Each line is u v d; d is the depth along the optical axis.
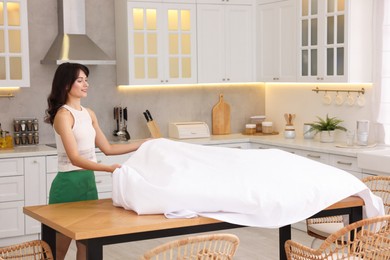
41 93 6.89
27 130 6.74
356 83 6.57
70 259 5.70
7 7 6.30
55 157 6.33
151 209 3.51
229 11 7.50
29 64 6.71
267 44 7.50
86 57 6.62
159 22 7.07
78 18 6.83
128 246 6.15
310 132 7.13
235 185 3.55
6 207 6.16
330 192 3.72
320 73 6.69
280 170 3.74
